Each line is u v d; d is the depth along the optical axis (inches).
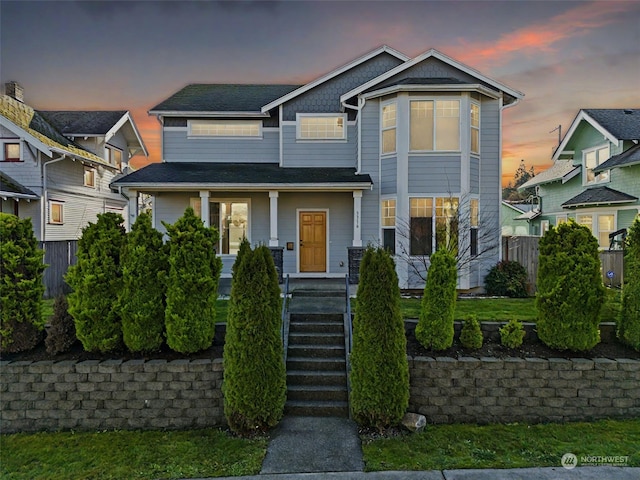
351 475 163.6
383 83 473.4
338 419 212.8
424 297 237.3
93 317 223.1
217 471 168.9
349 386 224.2
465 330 233.9
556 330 228.1
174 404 217.3
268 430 201.9
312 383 234.7
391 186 451.8
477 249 446.6
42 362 220.7
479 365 217.8
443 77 462.6
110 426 217.2
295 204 522.3
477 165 448.8
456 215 412.8
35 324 234.4
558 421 215.3
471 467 168.9
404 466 169.8
